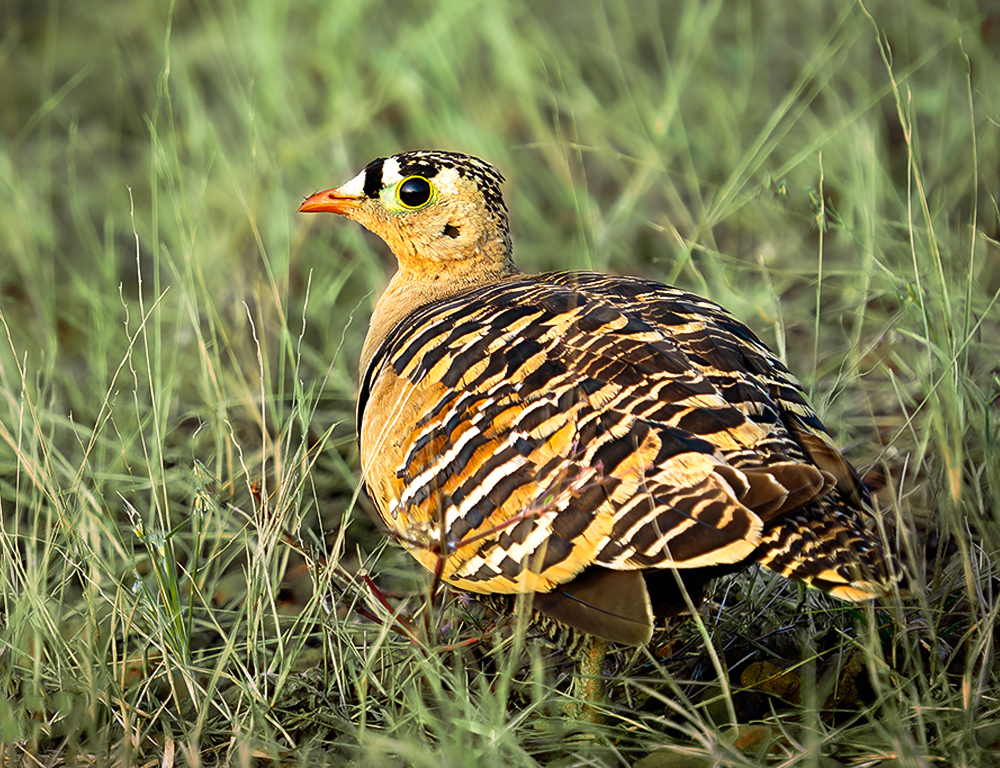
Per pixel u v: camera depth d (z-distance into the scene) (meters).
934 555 8.91
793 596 8.47
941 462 8.34
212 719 7.68
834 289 11.49
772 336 11.03
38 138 16.89
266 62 14.82
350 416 10.98
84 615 8.16
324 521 10.04
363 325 12.53
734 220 12.95
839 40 14.64
